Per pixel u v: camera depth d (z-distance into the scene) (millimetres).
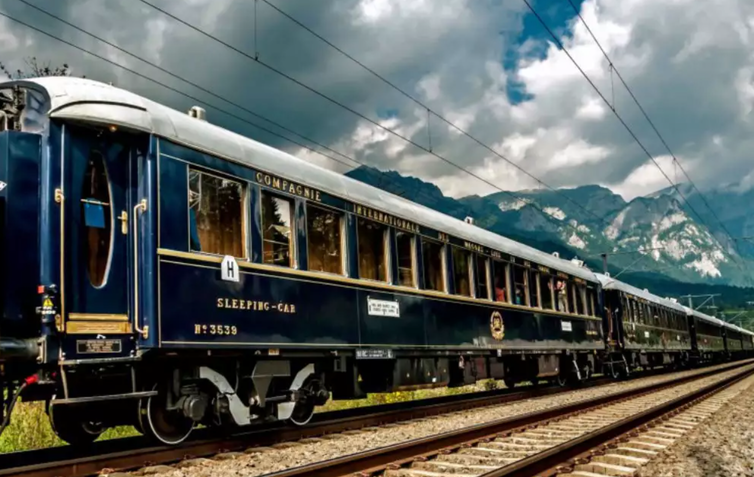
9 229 6914
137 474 6734
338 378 11281
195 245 8195
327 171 11031
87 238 7359
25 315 6918
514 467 6273
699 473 6848
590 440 8078
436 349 13031
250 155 9258
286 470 6105
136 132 7754
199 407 8133
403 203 13062
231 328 8484
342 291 10688
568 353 19594
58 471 6379
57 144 7273
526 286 17500
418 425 10742
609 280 25359
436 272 13633
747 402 15078
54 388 7199
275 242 9484
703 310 156125
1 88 7637
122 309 7523
